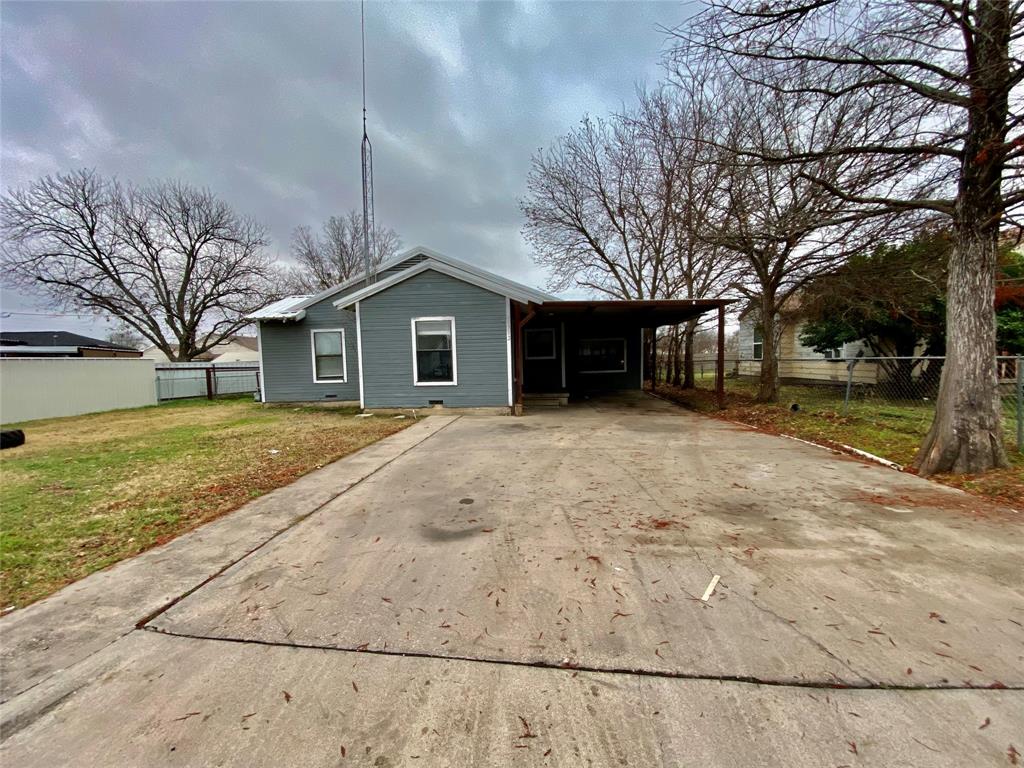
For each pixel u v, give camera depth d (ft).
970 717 5.13
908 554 9.23
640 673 6.00
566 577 8.66
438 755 4.84
